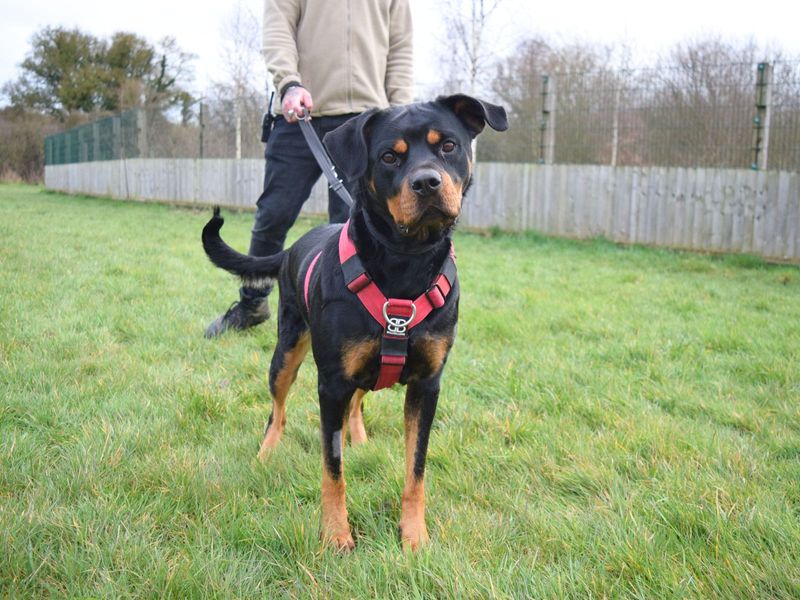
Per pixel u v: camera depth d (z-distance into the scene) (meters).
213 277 6.93
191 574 2.00
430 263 2.41
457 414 3.39
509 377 3.88
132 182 20.17
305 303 2.82
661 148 10.32
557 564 2.11
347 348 2.40
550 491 2.63
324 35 4.05
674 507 2.39
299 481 2.69
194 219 14.18
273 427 3.10
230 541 2.25
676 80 10.04
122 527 2.25
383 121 2.49
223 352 4.38
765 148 9.49
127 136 20.36
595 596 1.96
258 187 15.71
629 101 10.48
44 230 10.74
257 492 2.63
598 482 2.64
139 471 2.65
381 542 2.29
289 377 3.09
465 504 2.50
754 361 4.31
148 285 6.43
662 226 10.41
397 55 4.33
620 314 5.65
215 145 16.95
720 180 9.81
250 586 2.02
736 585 1.96
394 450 2.96
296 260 3.08
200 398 3.40
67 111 43.62
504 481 2.70
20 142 35.78
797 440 3.07
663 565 2.05
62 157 26.47
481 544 2.24
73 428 3.07
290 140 4.30
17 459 2.69
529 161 11.64
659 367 4.21
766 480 2.67
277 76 3.92
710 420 3.37
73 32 44.06
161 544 2.23
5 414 3.17
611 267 8.58
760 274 8.36
